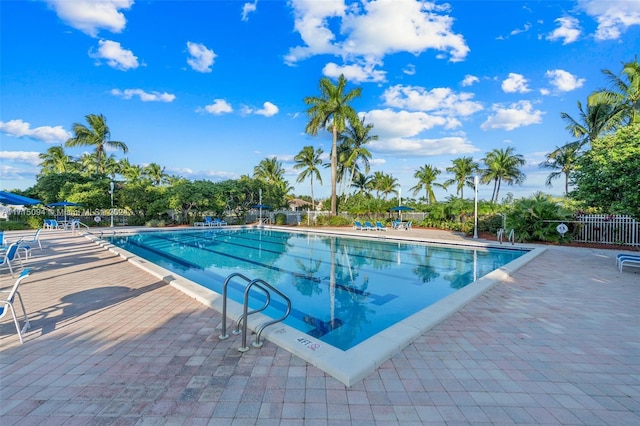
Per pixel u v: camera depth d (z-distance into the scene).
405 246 14.45
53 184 21.92
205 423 2.10
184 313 4.38
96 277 6.63
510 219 13.80
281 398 2.38
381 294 6.55
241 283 7.62
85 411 2.22
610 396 2.46
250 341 3.45
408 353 3.19
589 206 13.59
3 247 8.34
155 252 12.76
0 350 3.20
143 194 23.45
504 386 2.58
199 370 2.80
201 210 25.69
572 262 8.68
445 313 4.23
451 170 43.84
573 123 22.41
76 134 27.91
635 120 15.19
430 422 2.13
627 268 7.79
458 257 11.38
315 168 35.94
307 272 8.87
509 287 5.91
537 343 3.44
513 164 37.00
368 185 45.12
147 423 2.09
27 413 2.20
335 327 4.77
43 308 4.57
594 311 4.54
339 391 2.49
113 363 2.93
